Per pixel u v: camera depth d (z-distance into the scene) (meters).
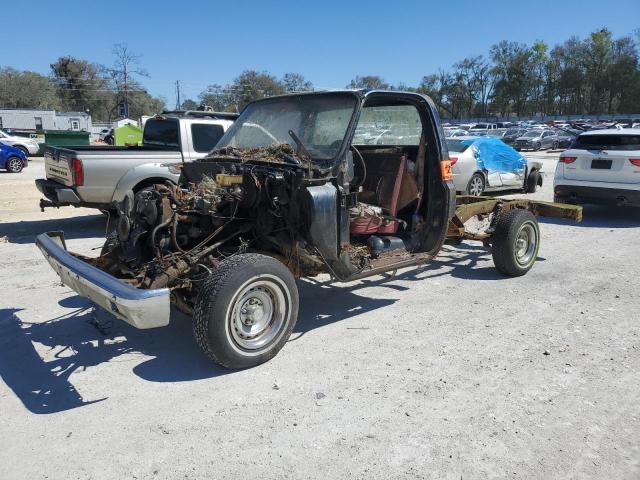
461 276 6.68
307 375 4.01
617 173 10.07
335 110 4.78
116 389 3.81
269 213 4.46
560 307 5.52
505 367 4.14
